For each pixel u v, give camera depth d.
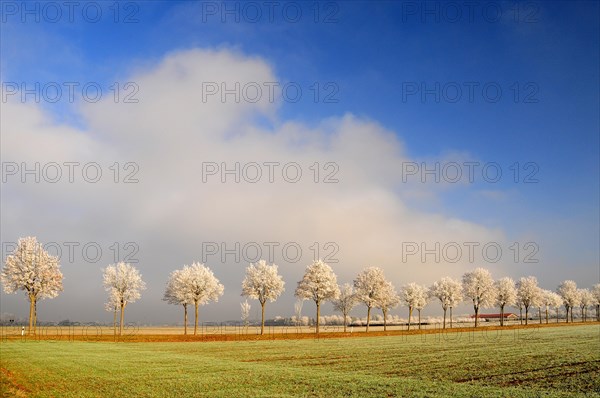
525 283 153.00
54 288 93.38
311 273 107.94
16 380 38.34
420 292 135.50
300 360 54.75
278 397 30.95
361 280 117.62
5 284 89.88
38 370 44.38
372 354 61.06
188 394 32.44
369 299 115.69
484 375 40.12
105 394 32.59
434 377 39.72
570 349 61.66
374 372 43.56
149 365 49.09
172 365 49.22
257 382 37.47
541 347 65.44
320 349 69.62
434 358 54.59
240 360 54.94
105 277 100.06
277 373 42.69
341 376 40.47
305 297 107.12
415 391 32.41
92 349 68.88
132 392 33.31
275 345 78.06
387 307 127.69
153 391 33.69
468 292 135.50
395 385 35.19
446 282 136.62
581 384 34.72
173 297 104.69
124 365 48.94
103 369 45.59
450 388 33.50
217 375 41.59
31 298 91.56
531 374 40.06
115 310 100.94
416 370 44.41
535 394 30.55
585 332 101.19
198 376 41.06
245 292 106.19
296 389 34.06
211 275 104.12
